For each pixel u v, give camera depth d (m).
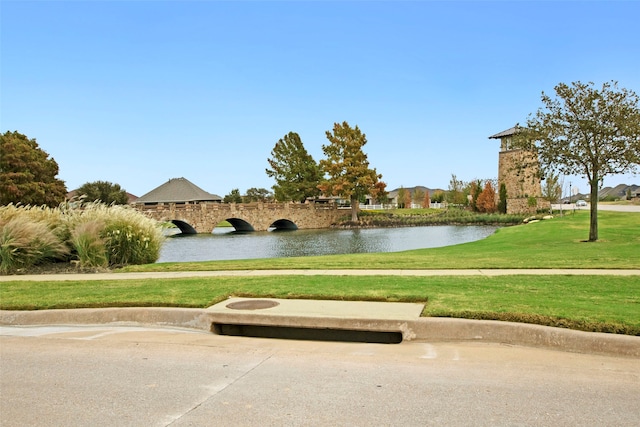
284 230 79.88
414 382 5.21
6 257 15.31
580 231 31.44
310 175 98.31
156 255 19.11
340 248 42.81
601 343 6.23
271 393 4.98
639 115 21.27
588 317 6.88
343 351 6.57
